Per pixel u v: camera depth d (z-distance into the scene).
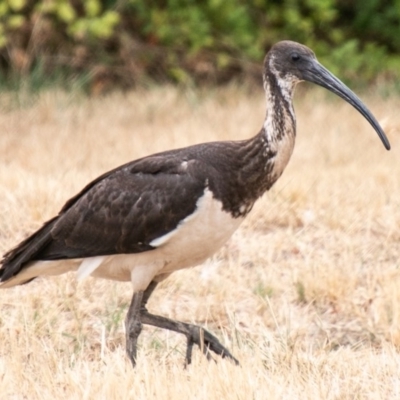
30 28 22.23
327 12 23.81
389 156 17.53
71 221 10.29
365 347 10.67
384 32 24.58
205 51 23.30
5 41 21.66
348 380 9.33
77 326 11.00
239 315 11.48
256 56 23.36
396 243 13.27
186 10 23.11
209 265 12.49
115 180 10.23
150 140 18.53
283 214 13.86
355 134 19.12
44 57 22.34
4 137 18.84
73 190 14.48
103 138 18.73
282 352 10.08
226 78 23.42
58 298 11.58
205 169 9.82
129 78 22.83
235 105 21.53
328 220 13.71
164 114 20.75
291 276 12.20
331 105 21.41
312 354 10.32
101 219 10.15
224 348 9.98
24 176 14.93
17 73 22.08
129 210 10.02
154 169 10.06
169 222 9.87
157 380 9.16
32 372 9.75
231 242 13.19
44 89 21.66
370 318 11.34
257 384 9.07
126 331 10.08
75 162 16.89
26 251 10.35
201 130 19.23
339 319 11.44
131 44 22.89
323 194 14.56
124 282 12.09
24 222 13.39
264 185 10.05
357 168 16.36
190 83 22.80
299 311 11.59
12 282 10.61
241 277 12.26
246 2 24.03
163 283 11.98
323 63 23.42
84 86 22.44
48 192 14.06
